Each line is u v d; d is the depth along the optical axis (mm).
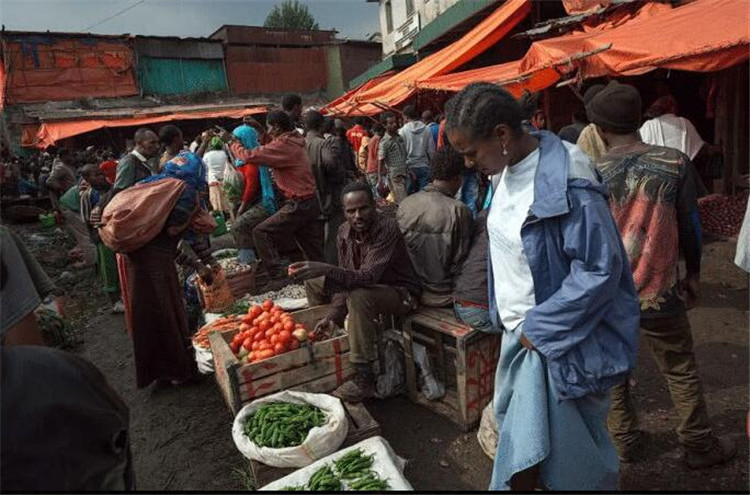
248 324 3543
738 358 3564
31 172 17219
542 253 1729
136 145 4551
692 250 2387
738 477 2500
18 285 1596
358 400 3020
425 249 3285
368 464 2389
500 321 2062
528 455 1761
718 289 4652
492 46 10750
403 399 3508
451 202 3248
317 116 5629
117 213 3420
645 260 2330
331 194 5473
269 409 2773
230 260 5680
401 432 3172
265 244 5211
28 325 1700
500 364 2014
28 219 13297
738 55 4105
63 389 1000
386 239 3113
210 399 3811
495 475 1936
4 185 14383
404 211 3377
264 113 22828
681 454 2715
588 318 1684
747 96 6375
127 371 4430
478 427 3117
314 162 5387
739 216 5887
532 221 1701
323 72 26234
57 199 11086
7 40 19453
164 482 2979
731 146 6602
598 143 3391
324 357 3199
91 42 21031
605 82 7441
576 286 1638
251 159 4770
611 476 1878
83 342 5176
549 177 1696
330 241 5539
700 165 6797
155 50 22469
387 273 3215
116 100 21750
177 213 3627
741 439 2770
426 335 3445
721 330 3957
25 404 941
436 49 14352
